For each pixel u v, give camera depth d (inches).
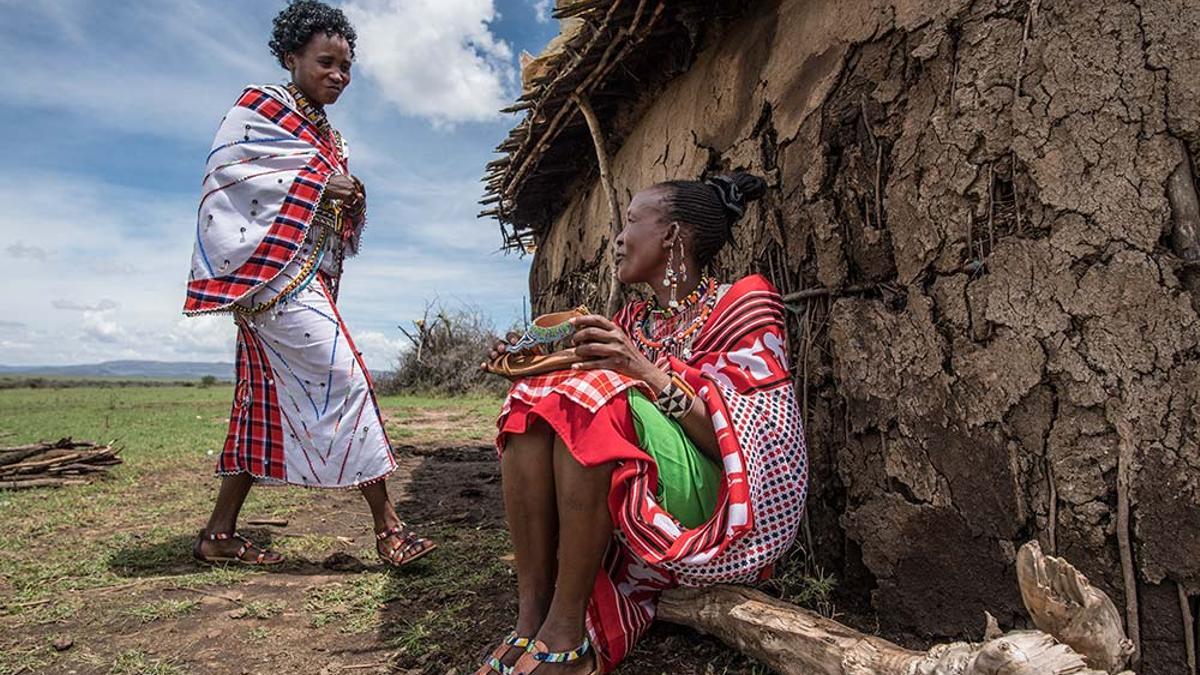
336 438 114.0
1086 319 65.9
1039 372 68.7
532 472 70.3
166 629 93.3
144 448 262.5
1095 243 65.6
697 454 73.7
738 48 120.7
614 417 68.7
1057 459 67.2
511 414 70.5
